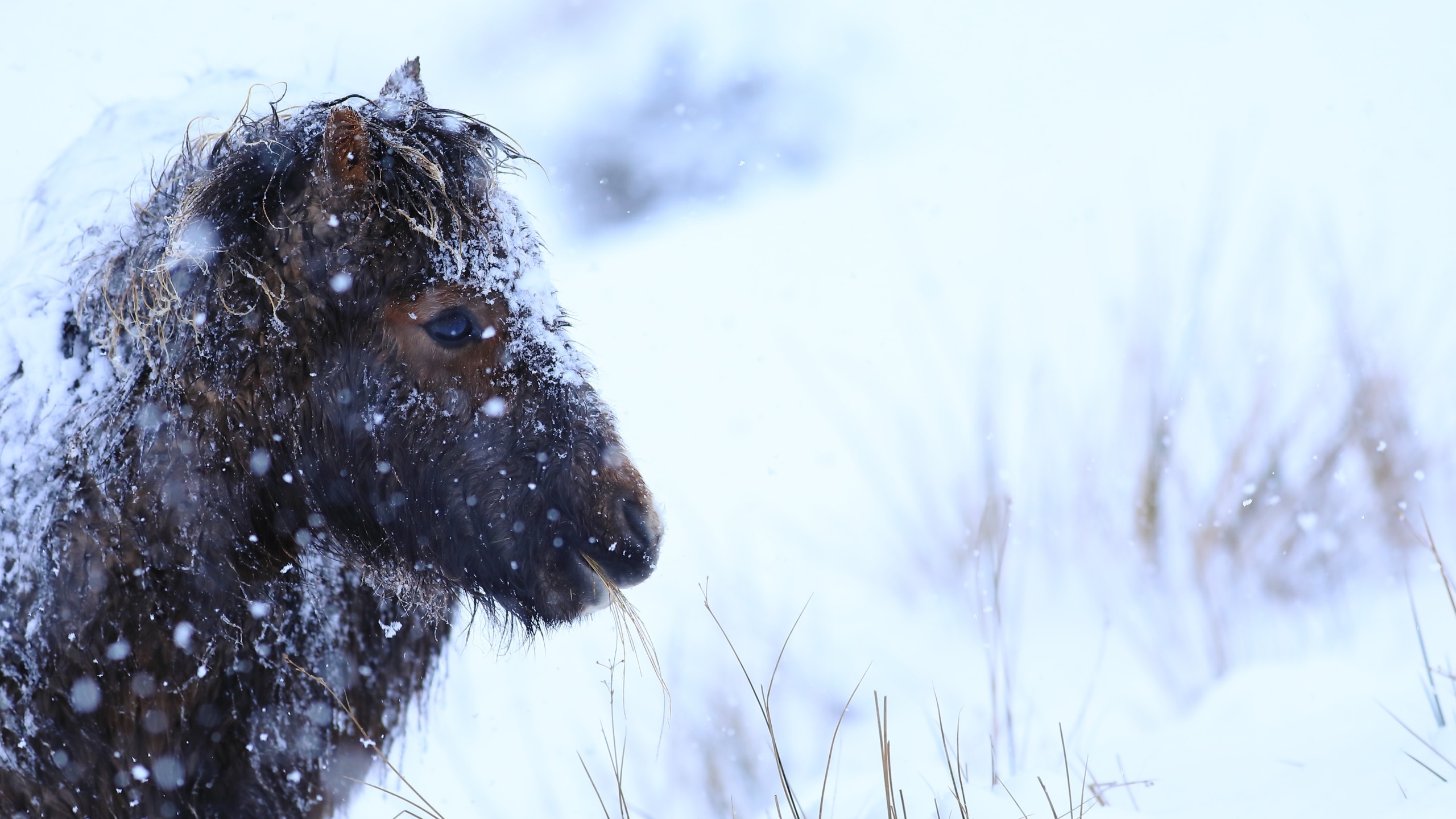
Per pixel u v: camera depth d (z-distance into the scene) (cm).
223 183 754
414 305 759
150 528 753
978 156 4000
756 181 3922
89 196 846
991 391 2033
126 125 935
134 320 755
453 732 1204
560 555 790
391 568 824
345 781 862
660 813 1084
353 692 852
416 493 792
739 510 1759
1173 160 3638
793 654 1382
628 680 1319
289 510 791
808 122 4525
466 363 771
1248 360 1839
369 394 775
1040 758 1064
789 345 2427
